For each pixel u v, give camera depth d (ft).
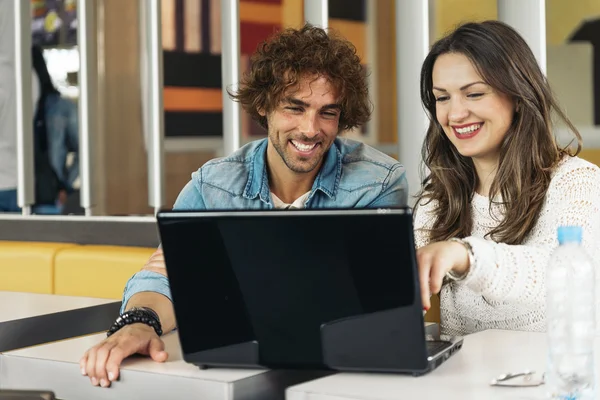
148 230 11.55
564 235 4.99
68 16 15.17
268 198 8.07
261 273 5.08
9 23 13.75
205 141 17.67
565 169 7.34
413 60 10.14
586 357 4.89
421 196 8.25
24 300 9.24
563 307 4.95
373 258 4.81
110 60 16.30
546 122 7.45
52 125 15.35
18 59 12.89
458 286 7.57
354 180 8.12
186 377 5.29
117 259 10.88
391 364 4.98
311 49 7.47
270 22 17.94
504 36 7.39
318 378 5.38
